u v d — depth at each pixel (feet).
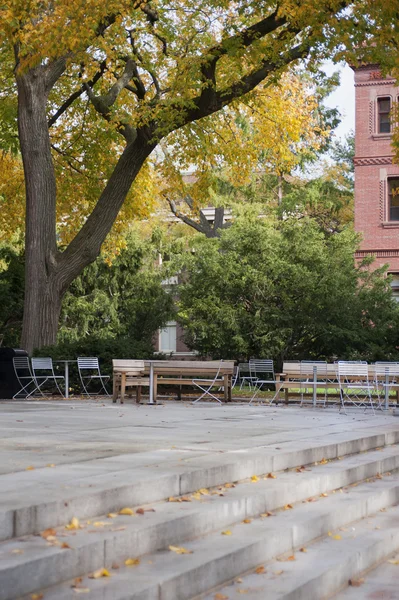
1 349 71.51
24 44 64.69
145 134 76.18
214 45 75.36
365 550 22.70
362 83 117.70
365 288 90.84
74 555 16.80
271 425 43.21
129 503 21.52
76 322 103.55
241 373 89.45
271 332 85.51
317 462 32.14
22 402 63.93
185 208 140.26
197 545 20.06
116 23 67.67
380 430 40.96
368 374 61.62
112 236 98.99
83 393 74.64
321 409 59.77
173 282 116.16
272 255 88.53
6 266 104.68
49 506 18.83
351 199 144.97
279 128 91.66
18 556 16.12
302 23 65.05
